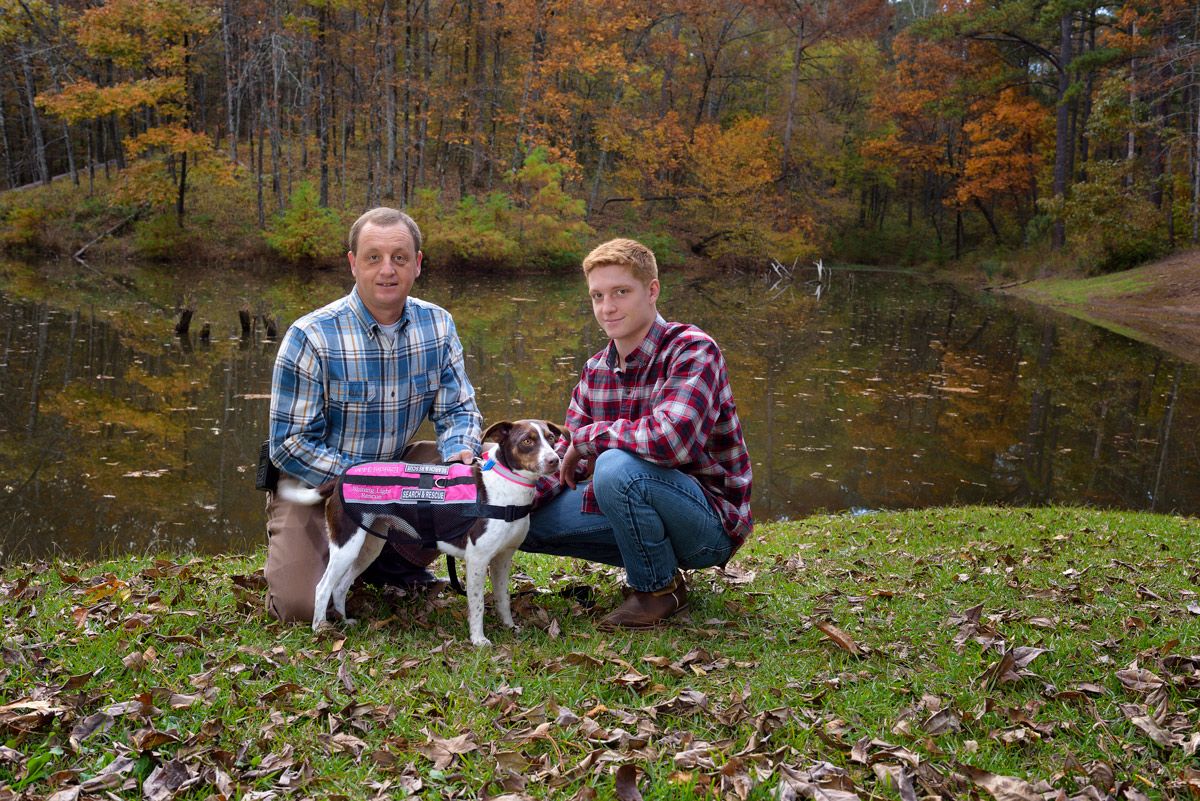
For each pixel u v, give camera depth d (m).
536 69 31.50
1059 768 2.13
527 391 10.78
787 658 2.85
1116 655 2.88
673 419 2.95
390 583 3.66
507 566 3.16
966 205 43.16
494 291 23.88
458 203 30.20
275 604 3.17
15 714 2.28
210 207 27.81
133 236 26.58
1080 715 2.43
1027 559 4.38
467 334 15.63
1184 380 13.19
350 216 28.72
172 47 25.17
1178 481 7.95
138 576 3.85
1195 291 23.00
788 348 15.73
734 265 37.84
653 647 2.92
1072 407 11.21
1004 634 3.08
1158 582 3.88
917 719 2.39
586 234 32.72
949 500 7.25
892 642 3.05
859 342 16.75
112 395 9.68
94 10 23.55
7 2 26.69
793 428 9.78
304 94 28.84
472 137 32.09
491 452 3.02
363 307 3.31
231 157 26.41
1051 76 36.06
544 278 29.05
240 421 8.81
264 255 26.61
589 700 2.52
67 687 2.46
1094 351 15.96
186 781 2.05
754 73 43.03
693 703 2.45
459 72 36.25
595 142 40.28
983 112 38.97
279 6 26.75
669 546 3.17
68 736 2.23
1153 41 28.48
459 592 3.58
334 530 3.02
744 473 3.31
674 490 3.06
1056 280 29.52
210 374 10.98
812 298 26.22
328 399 3.32
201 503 6.37
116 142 29.59
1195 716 2.36
